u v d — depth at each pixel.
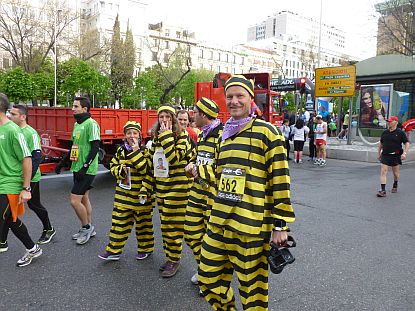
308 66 58.84
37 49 33.00
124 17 67.31
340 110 20.97
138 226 4.38
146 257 4.49
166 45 78.00
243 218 2.44
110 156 9.33
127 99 34.50
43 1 37.28
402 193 8.54
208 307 3.38
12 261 4.32
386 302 3.52
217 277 2.64
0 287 3.69
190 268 4.25
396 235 5.52
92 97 28.66
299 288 3.78
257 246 2.48
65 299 3.48
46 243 4.90
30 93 24.52
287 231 2.45
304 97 24.38
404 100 21.30
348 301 3.53
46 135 9.18
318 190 8.73
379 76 22.88
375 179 10.30
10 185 4.00
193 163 3.55
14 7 32.22
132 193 4.20
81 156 4.77
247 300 2.51
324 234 5.51
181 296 3.58
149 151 4.15
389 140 8.24
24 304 3.37
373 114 17.02
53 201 6.98
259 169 2.47
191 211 3.58
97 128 4.81
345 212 6.78
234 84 2.52
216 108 3.54
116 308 3.34
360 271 4.21
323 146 12.98
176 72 47.47
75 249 4.73
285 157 2.47
